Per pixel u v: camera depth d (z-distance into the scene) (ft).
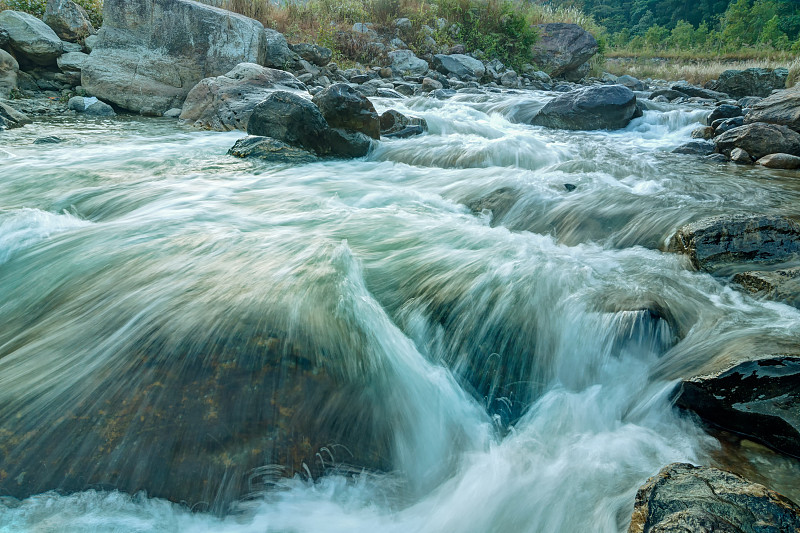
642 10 214.28
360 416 7.29
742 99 43.91
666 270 11.32
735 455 7.13
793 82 47.03
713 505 5.29
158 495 6.23
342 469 6.84
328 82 40.29
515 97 37.63
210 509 6.25
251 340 7.58
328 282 9.27
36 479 6.26
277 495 6.44
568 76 61.11
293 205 14.96
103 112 31.71
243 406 6.88
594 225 13.97
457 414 8.17
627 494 6.55
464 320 9.46
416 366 8.48
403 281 10.27
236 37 34.78
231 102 29.14
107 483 6.27
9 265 10.98
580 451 7.44
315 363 7.48
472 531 6.29
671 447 7.40
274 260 10.26
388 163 21.13
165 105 33.50
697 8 197.67
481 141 23.40
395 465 7.14
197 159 20.26
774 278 10.09
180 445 6.51
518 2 64.08
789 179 18.99
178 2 33.17
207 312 8.18
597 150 24.13
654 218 13.94
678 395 7.93
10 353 7.91
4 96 31.32
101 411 6.81
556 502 6.56
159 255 10.59
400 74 46.21
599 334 9.12
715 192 16.78
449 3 56.24
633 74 76.89
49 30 34.83
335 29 48.83
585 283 10.40
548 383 9.00
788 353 7.83
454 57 49.70
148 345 7.62
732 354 8.08
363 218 13.82
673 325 9.27
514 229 14.46
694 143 24.35
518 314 9.48
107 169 18.21
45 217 13.20
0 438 6.54
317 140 21.67
